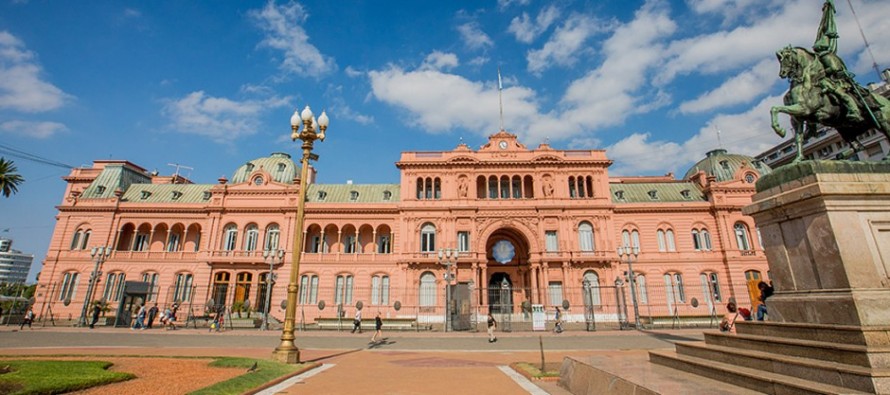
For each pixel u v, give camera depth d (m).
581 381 9.78
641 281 48.62
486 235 48.19
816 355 6.68
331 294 48.34
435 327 42.06
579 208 48.72
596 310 44.97
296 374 13.32
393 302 47.06
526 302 46.34
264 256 46.66
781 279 8.42
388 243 52.53
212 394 9.27
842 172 7.86
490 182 51.72
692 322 43.09
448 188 50.25
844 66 8.97
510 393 10.52
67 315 46.97
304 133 17.48
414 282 47.03
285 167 57.06
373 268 49.22
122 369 12.83
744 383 6.96
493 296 50.31
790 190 8.23
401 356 19.20
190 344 23.80
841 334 6.69
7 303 47.75
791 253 8.23
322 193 53.69
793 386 6.07
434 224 49.22
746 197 51.34
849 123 8.88
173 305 41.75
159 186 56.22
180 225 52.03
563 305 41.22
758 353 7.55
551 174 50.31
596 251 47.12
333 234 53.06
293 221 51.31
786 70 9.42
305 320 47.22
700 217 51.16
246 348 21.81
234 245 50.91
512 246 49.12
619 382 7.87
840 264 7.16
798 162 8.32
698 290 48.12
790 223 8.30
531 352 20.78
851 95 8.78
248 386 10.53
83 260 49.38
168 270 49.50
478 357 18.84
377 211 51.34
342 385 11.63
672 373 8.38
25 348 19.77
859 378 5.62
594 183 49.81
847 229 7.35
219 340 26.55
